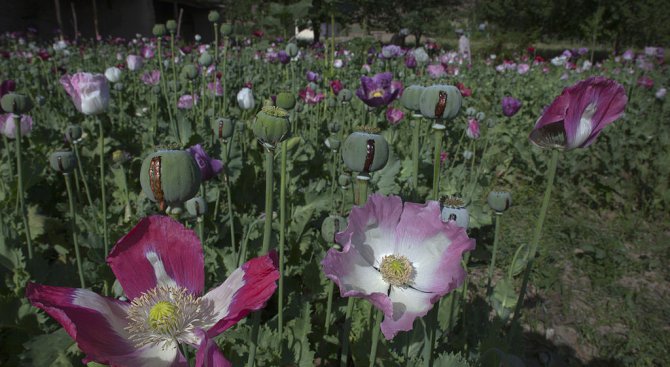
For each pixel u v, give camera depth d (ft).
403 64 31.68
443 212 6.11
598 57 84.84
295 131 15.80
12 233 9.12
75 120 20.58
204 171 7.77
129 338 4.24
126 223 11.69
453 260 4.84
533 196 19.24
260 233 10.39
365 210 5.03
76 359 6.76
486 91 33.12
